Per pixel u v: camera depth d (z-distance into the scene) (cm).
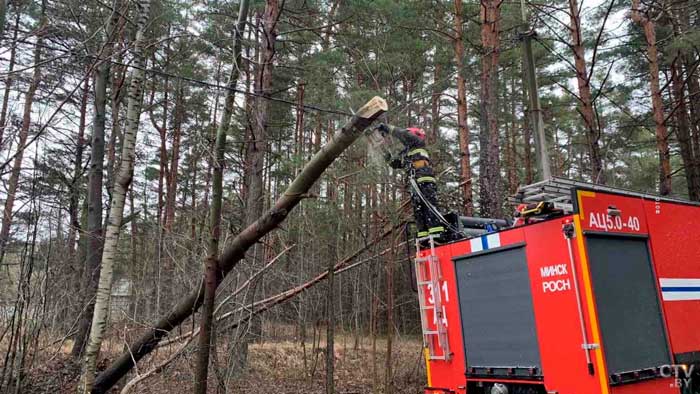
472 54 1533
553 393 410
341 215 1002
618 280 416
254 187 1043
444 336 533
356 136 497
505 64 1989
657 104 1296
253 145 1065
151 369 677
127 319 816
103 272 568
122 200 589
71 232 895
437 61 1714
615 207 435
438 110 1889
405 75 1703
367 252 1098
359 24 1333
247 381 897
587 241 409
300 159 1020
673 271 458
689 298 463
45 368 761
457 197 1063
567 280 413
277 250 981
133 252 1221
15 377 666
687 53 1402
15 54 713
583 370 392
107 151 1639
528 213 456
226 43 988
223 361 795
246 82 727
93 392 601
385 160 731
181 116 1791
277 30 1255
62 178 952
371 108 477
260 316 948
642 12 1336
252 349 1148
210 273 495
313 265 1120
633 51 1516
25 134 722
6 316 708
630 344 402
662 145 1270
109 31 755
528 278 448
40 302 658
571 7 1222
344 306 1466
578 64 1197
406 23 1352
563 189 520
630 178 2092
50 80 747
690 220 496
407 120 1185
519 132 2634
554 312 420
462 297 518
